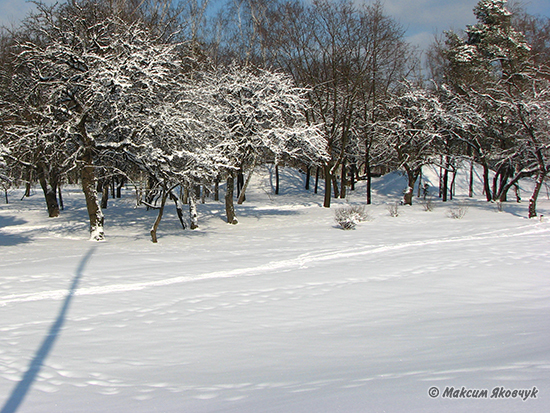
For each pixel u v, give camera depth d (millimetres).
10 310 9266
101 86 18547
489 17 45312
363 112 40438
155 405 4723
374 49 34344
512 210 30500
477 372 4633
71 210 32500
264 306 9484
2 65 25156
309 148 28125
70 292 10898
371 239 20156
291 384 5051
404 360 5668
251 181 49688
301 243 19609
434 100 34094
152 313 9078
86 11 21016
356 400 4137
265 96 27625
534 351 5340
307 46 34000
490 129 36062
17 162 21797
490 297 9680
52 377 5738
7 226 26281
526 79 34750
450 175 47156
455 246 17094
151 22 25828
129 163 22484
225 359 6305
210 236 22438
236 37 34094
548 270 12398
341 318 8398
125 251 17734
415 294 10164
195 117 22609
